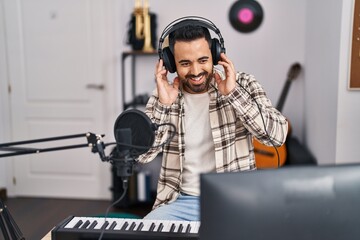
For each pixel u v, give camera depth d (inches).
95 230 39.6
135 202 123.0
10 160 135.0
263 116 52.0
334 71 82.5
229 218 26.4
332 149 84.2
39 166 134.3
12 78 130.9
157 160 128.6
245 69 123.9
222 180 26.5
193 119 57.6
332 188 26.7
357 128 80.0
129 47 125.6
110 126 129.0
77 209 123.7
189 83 53.3
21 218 116.3
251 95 56.1
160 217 52.9
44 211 122.2
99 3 123.5
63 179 134.5
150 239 38.4
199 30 49.6
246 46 122.6
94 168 132.8
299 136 124.5
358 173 27.0
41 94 130.6
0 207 34.5
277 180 26.6
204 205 26.6
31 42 128.3
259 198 26.4
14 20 127.6
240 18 121.0
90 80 128.0
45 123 132.1
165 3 123.3
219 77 52.2
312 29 108.0
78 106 129.8
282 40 121.0
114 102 128.0
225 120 56.5
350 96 79.5
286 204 26.5
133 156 34.2
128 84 128.3
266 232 26.5
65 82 129.1
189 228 40.7
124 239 38.7
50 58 128.4
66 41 126.8
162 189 59.1
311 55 109.1
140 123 34.2
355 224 26.8
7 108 132.6
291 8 119.3
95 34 125.3
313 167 27.0
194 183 57.5
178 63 51.0
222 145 55.9
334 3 83.0
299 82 122.2
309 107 112.4
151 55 124.8
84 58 127.1
